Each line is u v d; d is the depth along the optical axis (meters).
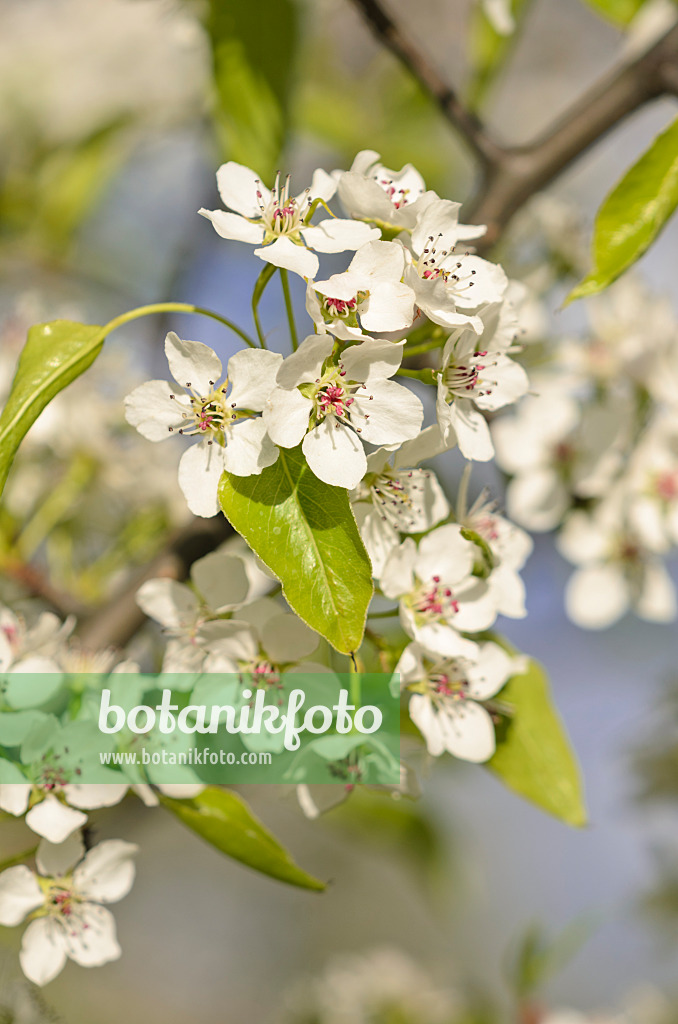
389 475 0.45
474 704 0.47
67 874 0.46
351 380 0.44
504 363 0.46
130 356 0.64
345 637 0.43
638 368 0.59
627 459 0.60
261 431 0.44
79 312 0.67
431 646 0.46
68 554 0.58
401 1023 0.82
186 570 0.51
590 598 0.61
